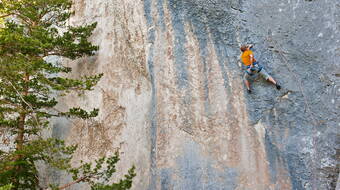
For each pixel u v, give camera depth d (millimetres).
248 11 11500
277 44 10891
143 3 12727
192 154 10562
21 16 12586
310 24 10766
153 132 11102
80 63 13523
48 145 9766
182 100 11164
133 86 12078
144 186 10648
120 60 12617
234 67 11055
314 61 10391
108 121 12102
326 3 10766
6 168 9695
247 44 11133
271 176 9734
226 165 10227
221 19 11625
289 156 9750
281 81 10484
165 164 10641
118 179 11062
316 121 9820
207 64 11305
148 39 12195
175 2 12180
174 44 11758
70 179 11680
